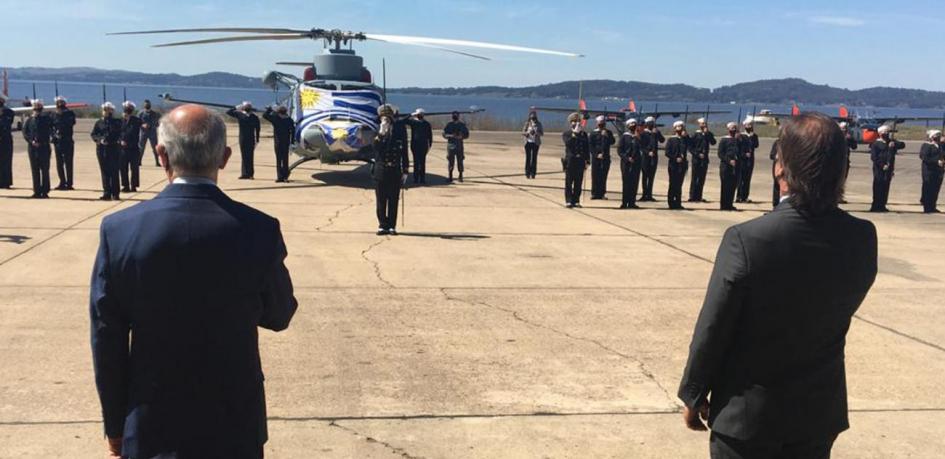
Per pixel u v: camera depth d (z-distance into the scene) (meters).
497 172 20.42
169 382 2.18
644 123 15.31
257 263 2.24
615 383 5.00
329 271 7.92
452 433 4.18
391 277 7.75
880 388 5.04
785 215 2.33
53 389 4.55
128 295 2.16
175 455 2.16
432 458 3.88
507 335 5.95
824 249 2.29
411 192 15.27
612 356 5.54
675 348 5.77
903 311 7.04
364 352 5.43
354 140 14.73
